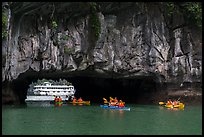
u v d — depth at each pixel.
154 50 30.42
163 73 31.02
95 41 28.30
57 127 17.61
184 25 31.08
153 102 33.47
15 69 25.08
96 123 19.14
